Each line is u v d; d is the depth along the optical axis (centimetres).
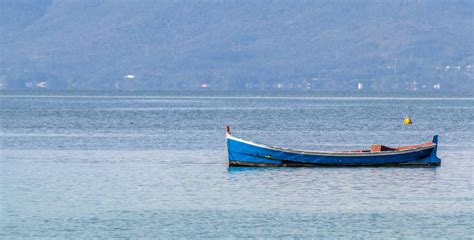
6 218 13575
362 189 16262
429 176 17900
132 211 14162
